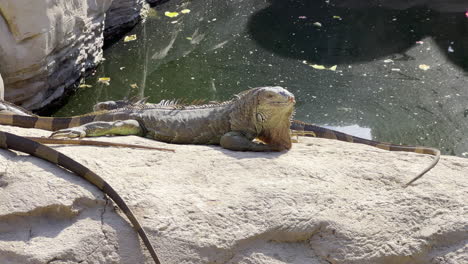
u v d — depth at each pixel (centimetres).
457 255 356
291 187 378
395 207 374
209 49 1180
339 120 919
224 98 970
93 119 530
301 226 354
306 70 1102
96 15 1052
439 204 379
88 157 395
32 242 321
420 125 908
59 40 878
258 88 476
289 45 1212
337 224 357
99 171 377
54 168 364
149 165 402
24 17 795
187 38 1228
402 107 965
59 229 333
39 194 339
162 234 338
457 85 1041
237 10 1406
